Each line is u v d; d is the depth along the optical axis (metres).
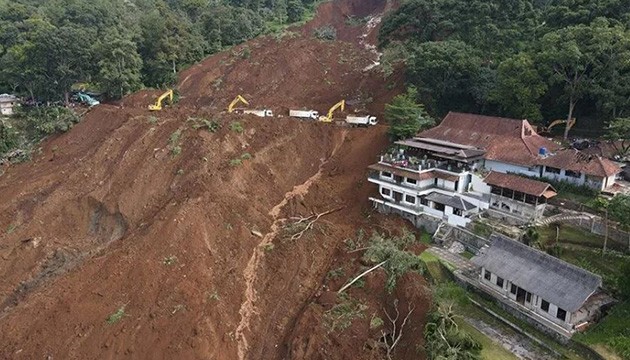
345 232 46.19
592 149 47.75
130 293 38.91
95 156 56.00
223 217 45.25
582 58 48.97
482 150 47.81
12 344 37.06
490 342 33.59
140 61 76.50
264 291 40.06
